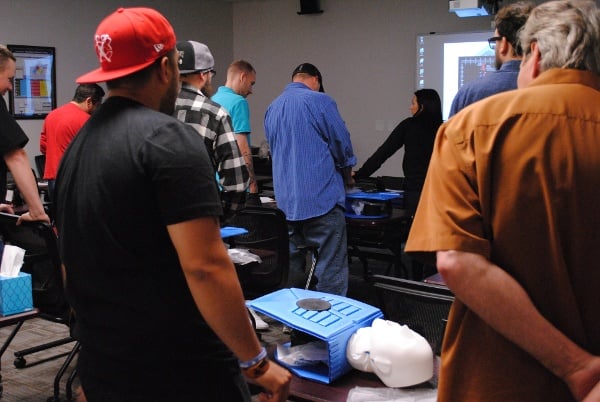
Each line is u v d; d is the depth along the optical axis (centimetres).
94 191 122
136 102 127
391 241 430
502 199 104
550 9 110
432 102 451
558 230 102
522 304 101
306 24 829
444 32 728
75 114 453
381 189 440
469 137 106
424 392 160
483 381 108
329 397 158
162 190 117
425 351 162
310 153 369
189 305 126
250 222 326
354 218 394
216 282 118
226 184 288
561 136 101
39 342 376
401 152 769
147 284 122
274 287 327
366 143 800
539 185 102
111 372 127
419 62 742
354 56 795
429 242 107
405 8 752
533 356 103
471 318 110
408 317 195
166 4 796
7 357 351
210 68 284
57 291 278
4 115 308
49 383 319
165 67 130
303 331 169
